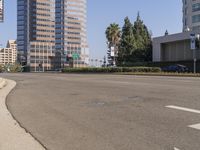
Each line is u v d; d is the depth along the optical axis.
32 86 23.25
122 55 79.44
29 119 9.52
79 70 72.94
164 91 15.70
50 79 33.75
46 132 7.79
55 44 162.88
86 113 10.15
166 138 6.79
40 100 14.05
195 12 80.44
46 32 164.50
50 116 9.89
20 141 7.05
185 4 85.00
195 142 6.43
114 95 14.73
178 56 66.00
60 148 6.41
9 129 8.26
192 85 19.03
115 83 23.19
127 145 6.40
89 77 36.66
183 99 12.47
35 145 6.72
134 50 78.25
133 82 23.69
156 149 6.07
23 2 172.38
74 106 11.77
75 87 20.61
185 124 8.02
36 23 164.62
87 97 14.41
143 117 9.09
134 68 57.09
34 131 7.93
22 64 162.62
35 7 165.50
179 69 53.69
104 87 19.62
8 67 143.50
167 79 27.66
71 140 6.97
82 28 168.75
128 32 79.44
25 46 170.12
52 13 165.38
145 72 52.69
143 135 7.11
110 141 6.75
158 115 9.31
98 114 9.87
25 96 16.00
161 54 69.56
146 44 80.69
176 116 9.07
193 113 9.46
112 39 87.00
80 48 165.75
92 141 6.81
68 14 164.12
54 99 14.20
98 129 7.86
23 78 38.12
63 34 162.12
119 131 7.57
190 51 62.81
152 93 14.97
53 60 159.38
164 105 11.12
